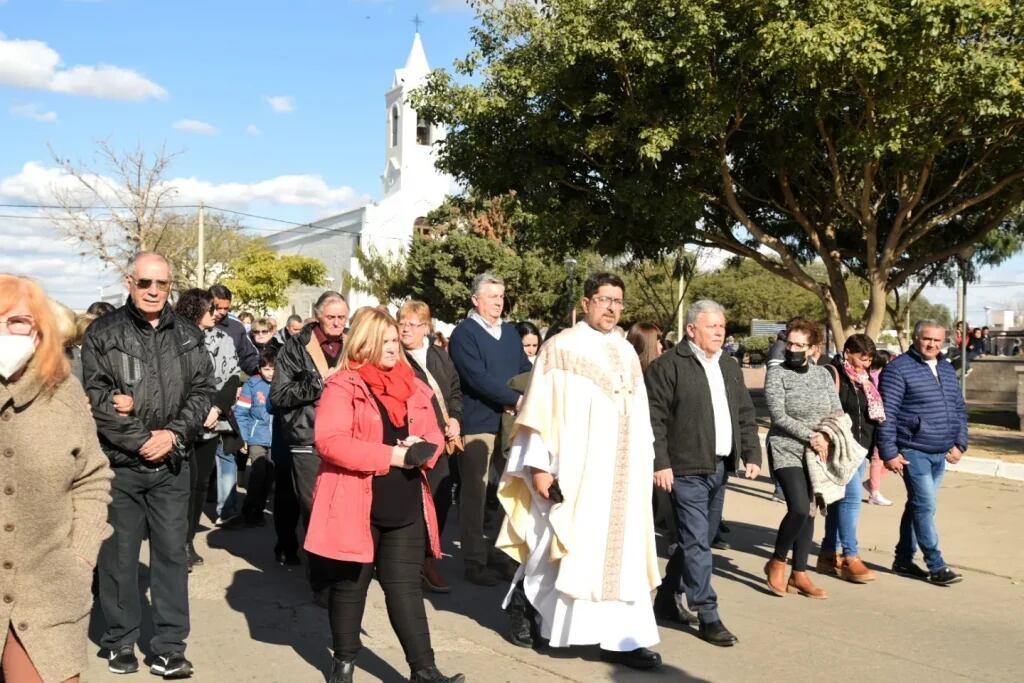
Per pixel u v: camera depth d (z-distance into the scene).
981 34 14.89
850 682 5.06
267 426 9.17
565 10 16.20
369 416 4.63
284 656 5.37
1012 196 18.06
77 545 3.19
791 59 14.05
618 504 5.29
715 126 15.51
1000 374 25.91
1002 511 10.23
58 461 3.12
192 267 47.38
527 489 5.54
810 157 17.55
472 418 7.12
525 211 18.45
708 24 14.98
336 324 6.62
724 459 6.07
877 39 13.93
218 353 8.19
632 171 17.39
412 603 4.70
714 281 67.69
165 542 4.99
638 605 5.26
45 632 3.05
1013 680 5.14
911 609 6.57
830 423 6.67
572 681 5.00
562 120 17.61
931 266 26.23
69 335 3.30
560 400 5.34
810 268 70.06
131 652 5.05
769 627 6.06
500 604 6.54
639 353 8.18
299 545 8.02
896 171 17.39
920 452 7.30
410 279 40.59
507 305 37.22
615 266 37.78
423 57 52.50
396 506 4.65
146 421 4.93
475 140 18.16
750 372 47.06
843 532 7.40
